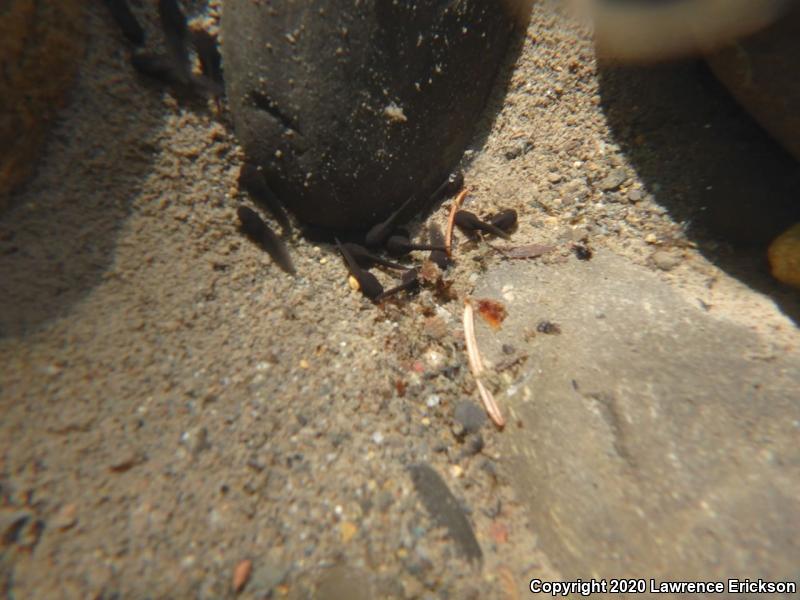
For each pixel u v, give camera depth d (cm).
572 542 9
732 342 11
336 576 9
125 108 12
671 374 10
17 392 9
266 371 11
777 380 10
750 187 13
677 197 14
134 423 9
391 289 13
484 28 14
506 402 11
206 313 11
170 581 8
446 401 12
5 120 10
